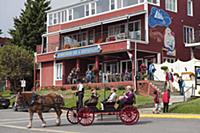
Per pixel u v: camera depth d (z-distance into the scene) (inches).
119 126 727.7
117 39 1622.8
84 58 1844.2
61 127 729.0
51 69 1999.3
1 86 2514.8
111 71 1784.0
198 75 1402.6
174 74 1454.2
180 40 1753.2
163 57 1652.3
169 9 1729.8
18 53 2208.4
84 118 772.0
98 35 1813.5
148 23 1610.5
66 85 1749.5
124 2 1699.1
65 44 1907.0
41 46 2063.2
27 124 814.5
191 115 911.7
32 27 2733.8
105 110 773.9
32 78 2362.2
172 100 1233.4
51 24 2073.1
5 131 671.8
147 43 1589.6
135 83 1433.3
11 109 1465.3
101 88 1536.7
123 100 776.9
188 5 1836.9
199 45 1660.9
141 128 684.7
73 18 1943.9
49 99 754.2
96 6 1822.1
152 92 1360.7
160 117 931.3
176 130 646.5
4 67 2161.7
